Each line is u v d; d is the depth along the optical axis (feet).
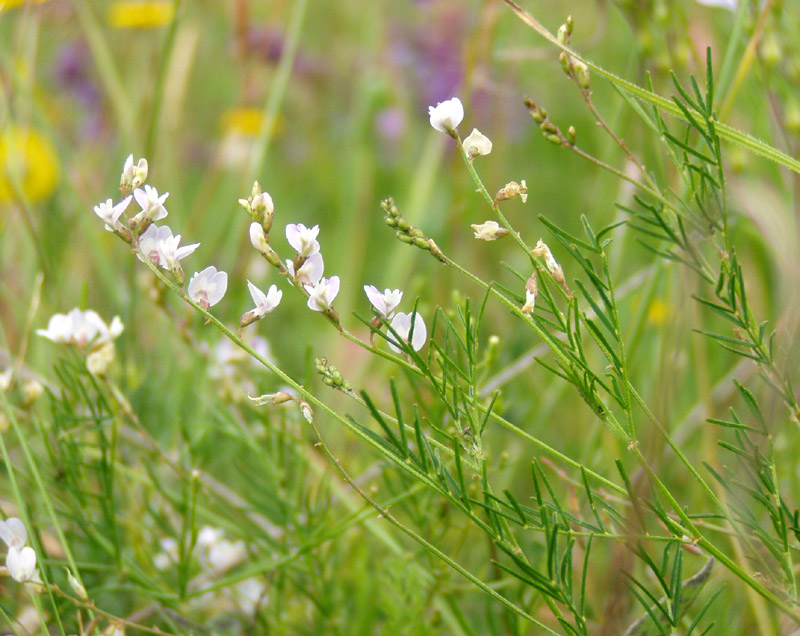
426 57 5.63
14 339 3.03
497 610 2.59
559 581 2.25
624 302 3.27
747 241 2.77
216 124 6.03
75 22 5.09
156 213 2.26
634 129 2.94
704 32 2.85
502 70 4.34
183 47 4.26
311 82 5.95
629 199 2.90
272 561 2.52
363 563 2.63
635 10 2.59
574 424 2.90
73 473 2.55
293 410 2.64
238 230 3.34
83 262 3.60
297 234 2.24
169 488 2.75
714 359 2.87
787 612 2.25
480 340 3.30
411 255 3.77
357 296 4.28
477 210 3.89
